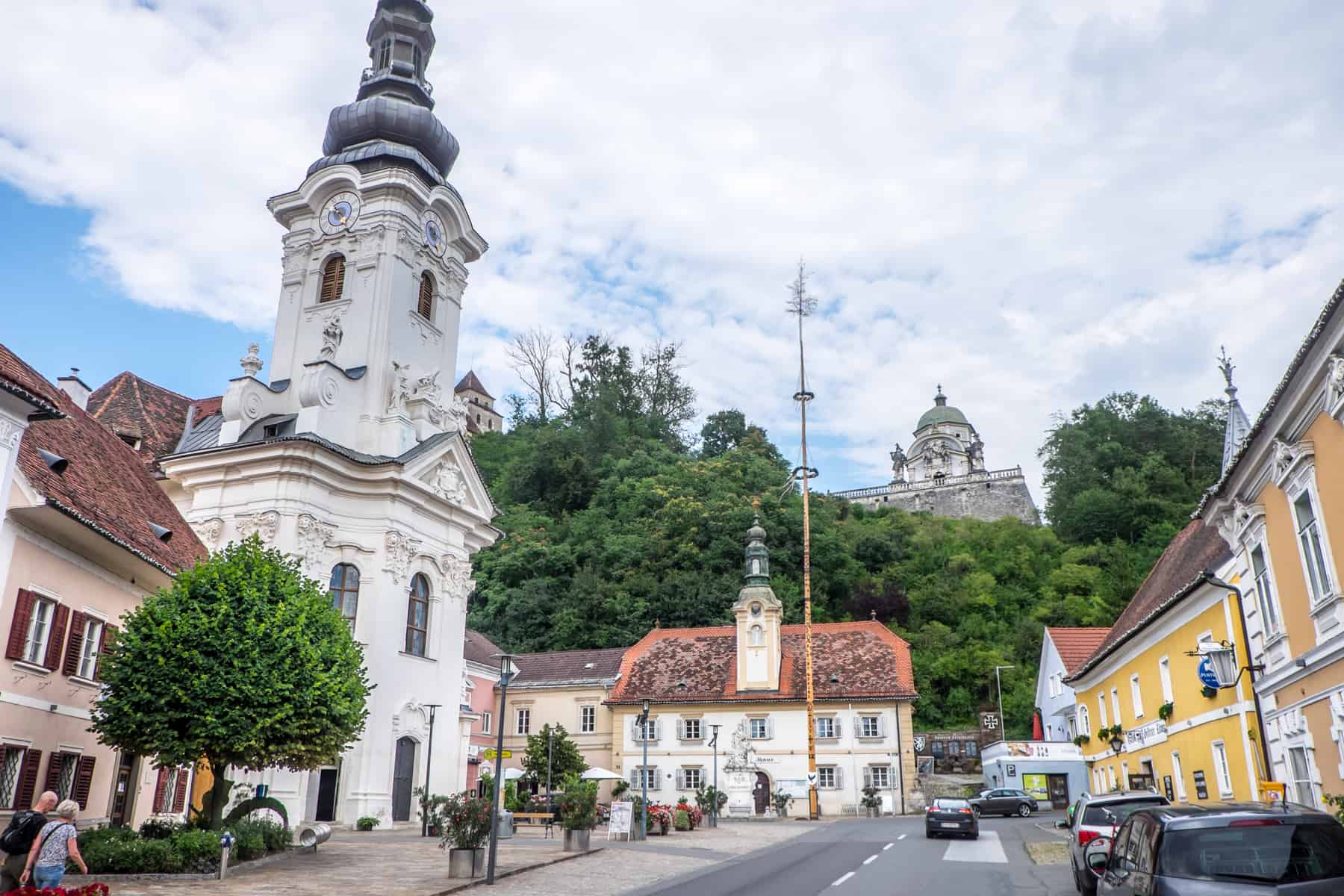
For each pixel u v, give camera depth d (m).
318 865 21.36
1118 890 10.02
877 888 17.81
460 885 18.11
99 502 23.72
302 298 42.59
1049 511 106.31
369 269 41.66
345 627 24.00
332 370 38.88
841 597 84.50
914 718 74.56
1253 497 18.92
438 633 39.84
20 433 18.03
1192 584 23.16
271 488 35.94
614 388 112.62
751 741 55.50
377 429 39.88
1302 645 17.23
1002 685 74.75
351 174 42.44
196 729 20.03
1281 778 19.36
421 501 39.56
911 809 52.78
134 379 46.22
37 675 20.56
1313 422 15.43
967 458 136.00
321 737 21.66
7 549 19.22
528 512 90.00
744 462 97.44
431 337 43.75
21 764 19.88
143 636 20.61
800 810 53.56
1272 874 8.68
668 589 74.25
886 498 125.38
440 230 44.97
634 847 27.52
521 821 39.25
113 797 24.34
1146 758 29.88
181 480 37.31
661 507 86.69
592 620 73.38
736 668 59.03
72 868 17.95
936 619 83.25
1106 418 110.75
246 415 38.72
